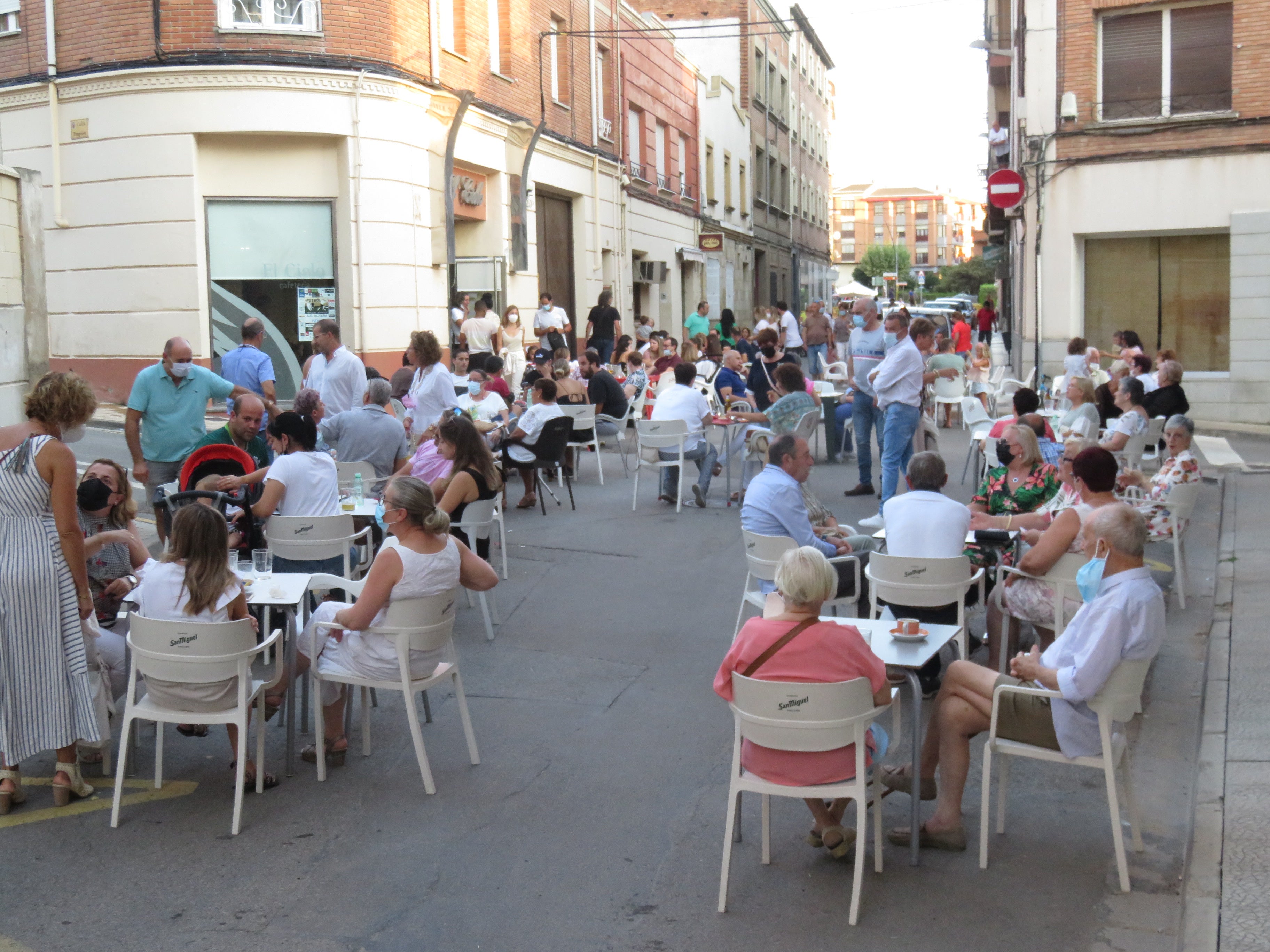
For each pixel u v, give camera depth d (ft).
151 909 13.92
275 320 52.13
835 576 14.15
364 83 51.08
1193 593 27.25
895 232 433.48
